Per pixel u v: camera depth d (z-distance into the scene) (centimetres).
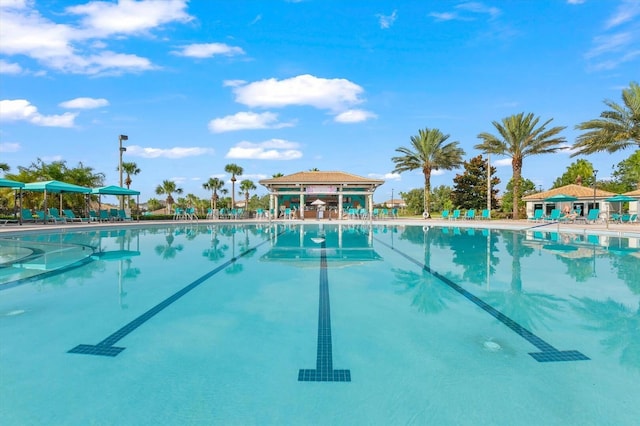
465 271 752
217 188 5144
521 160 2991
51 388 275
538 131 2892
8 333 391
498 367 311
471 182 4881
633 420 234
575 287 604
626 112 2217
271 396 263
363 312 469
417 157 3534
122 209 2717
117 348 352
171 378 291
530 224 2270
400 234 1698
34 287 605
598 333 392
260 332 397
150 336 384
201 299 533
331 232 1834
